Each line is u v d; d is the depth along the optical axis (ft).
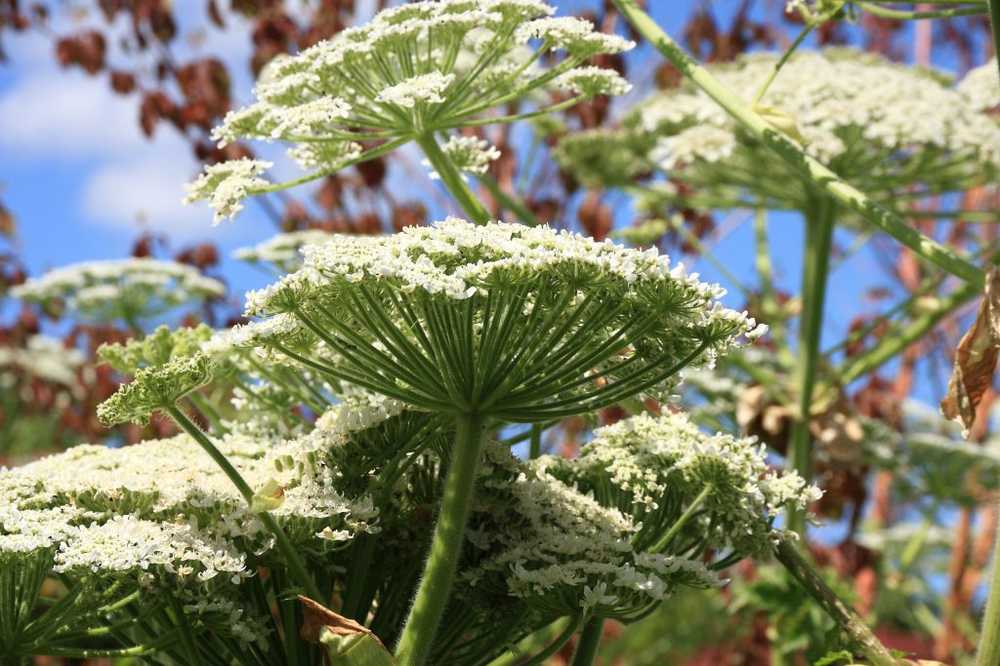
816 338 23.32
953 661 32.68
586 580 10.20
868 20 37.73
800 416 23.20
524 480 11.47
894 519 37.88
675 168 25.76
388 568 11.37
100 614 10.14
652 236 24.48
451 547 10.03
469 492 10.08
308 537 10.22
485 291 9.27
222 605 9.90
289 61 12.56
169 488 10.30
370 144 25.34
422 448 10.80
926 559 38.37
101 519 10.43
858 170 22.90
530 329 9.52
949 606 32.81
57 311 30.48
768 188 23.82
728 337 9.85
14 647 9.94
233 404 13.62
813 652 18.97
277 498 9.82
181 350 13.25
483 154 13.96
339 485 10.80
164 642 10.15
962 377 11.19
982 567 35.76
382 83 12.57
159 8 29.45
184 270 27.50
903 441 29.84
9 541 9.32
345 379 9.91
